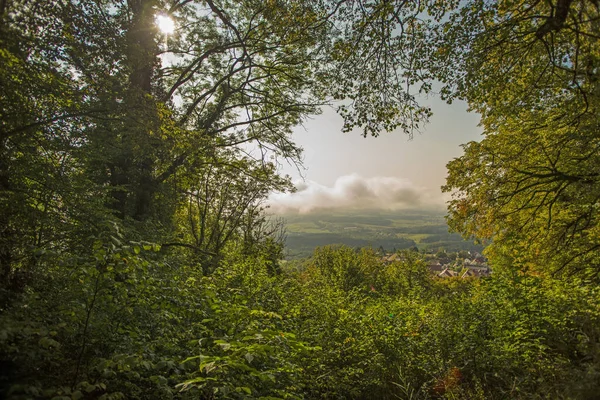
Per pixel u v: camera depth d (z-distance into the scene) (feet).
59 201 22.79
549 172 34.68
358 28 26.50
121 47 23.53
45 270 17.33
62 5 19.20
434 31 25.58
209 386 13.29
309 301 33.06
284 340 15.34
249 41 47.06
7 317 11.13
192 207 56.39
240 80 52.95
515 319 25.27
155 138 32.14
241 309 20.25
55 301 14.34
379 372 24.30
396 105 28.04
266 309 27.45
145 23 29.78
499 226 42.55
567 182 31.04
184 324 19.39
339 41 27.86
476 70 25.17
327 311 31.01
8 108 17.04
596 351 16.06
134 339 15.15
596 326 18.70
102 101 23.07
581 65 22.71
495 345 23.43
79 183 25.21
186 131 36.81
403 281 82.64
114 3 25.61
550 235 36.99
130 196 40.75
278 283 34.55
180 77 47.47
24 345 11.15
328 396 23.03
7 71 16.42
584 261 33.86
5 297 14.16
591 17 18.51
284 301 31.27
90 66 22.30
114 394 10.89
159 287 17.40
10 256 16.97
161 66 42.70
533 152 37.27
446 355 24.57
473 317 26.94
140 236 32.83
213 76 51.19
